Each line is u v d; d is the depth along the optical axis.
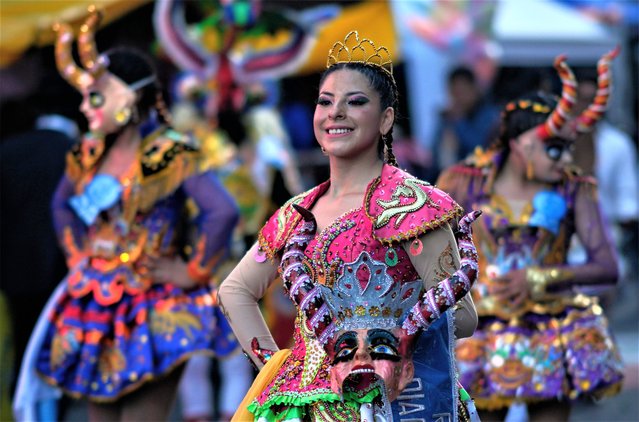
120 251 12.77
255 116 19.66
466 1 28.69
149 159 12.77
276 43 21.00
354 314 8.25
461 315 8.46
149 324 12.63
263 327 9.11
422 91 29.61
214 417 19.16
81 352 12.67
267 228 8.87
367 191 8.35
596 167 17.98
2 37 20.22
